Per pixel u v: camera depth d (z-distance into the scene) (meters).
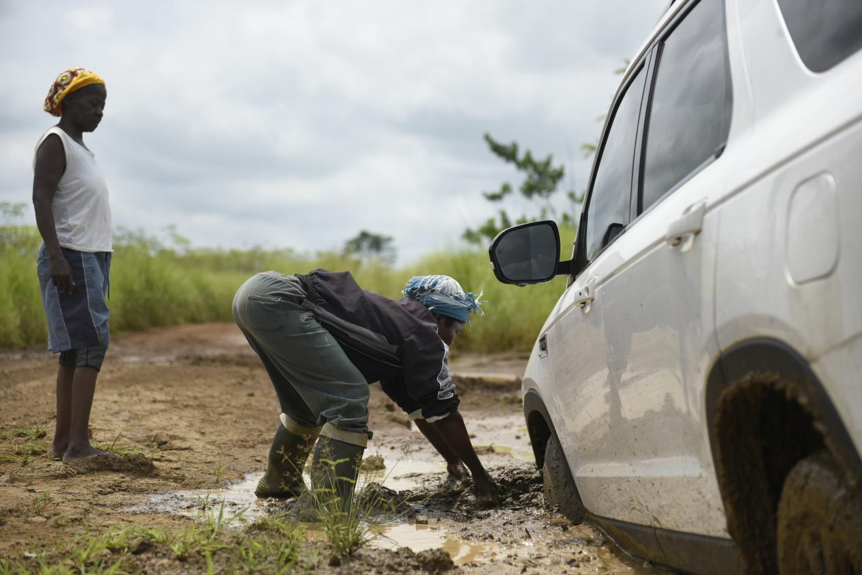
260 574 2.60
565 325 3.18
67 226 4.41
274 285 3.54
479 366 10.58
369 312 3.62
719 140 2.10
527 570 2.77
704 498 2.07
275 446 3.94
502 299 12.35
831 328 1.46
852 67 1.61
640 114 2.80
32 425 5.48
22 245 15.16
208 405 6.88
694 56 2.42
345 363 3.53
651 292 2.26
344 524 3.01
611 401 2.67
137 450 4.82
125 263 17.78
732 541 2.00
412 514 3.69
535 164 17.80
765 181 1.72
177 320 18.20
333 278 3.73
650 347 2.28
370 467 4.77
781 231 1.63
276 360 3.64
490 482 3.84
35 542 2.96
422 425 4.19
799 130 1.67
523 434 6.21
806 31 1.83
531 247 3.35
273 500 3.94
